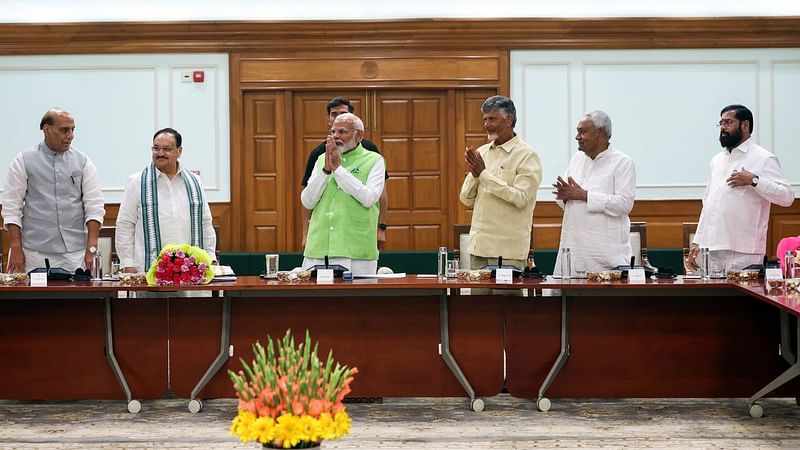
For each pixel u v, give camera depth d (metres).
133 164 8.95
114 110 8.92
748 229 5.38
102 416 5.00
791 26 8.86
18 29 8.77
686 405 5.23
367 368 5.05
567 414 5.02
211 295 5.00
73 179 5.66
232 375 2.89
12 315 5.07
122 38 8.86
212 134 8.98
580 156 5.45
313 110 9.02
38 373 5.07
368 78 8.91
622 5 8.90
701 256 5.12
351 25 8.83
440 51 8.92
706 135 8.98
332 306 5.05
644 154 8.98
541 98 8.98
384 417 4.95
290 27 8.83
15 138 8.88
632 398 5.38
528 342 5.08
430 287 4.84
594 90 8.97
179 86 8.94
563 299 5.04
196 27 8.83
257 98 8.99
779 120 8.99
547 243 8.99
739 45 8.92
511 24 8.84
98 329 5.06
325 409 2.82
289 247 9.03
